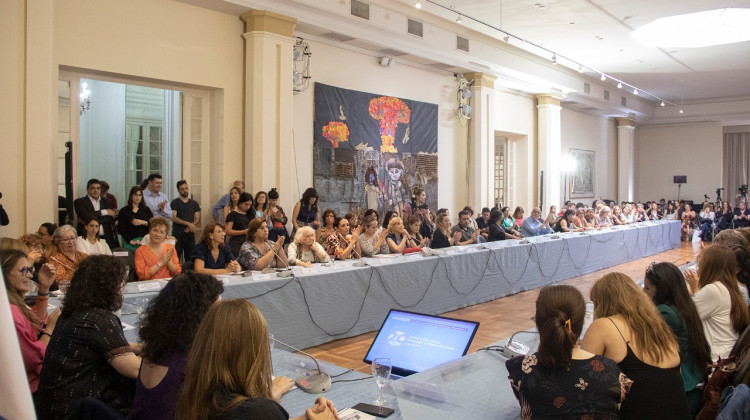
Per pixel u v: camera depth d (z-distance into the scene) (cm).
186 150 669
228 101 672
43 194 503
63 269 379
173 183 880
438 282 572
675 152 1762
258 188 669
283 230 645
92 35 558
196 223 655
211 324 131
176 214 638
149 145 904
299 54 737
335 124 807
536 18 877
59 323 198
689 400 230
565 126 1429
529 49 1067
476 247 661
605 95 1428
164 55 612
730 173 1811
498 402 189
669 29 958
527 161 1247
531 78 1123
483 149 1030
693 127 1733
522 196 1253
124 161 884
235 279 411
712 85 1447
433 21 877
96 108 862
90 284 198
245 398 125
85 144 852
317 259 526
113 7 572
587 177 1533
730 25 930
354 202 837
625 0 793
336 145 809
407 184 925
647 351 188
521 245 710
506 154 1265
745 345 216
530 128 1252
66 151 525
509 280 685
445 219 705
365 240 595
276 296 416
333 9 719
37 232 460
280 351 245
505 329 524
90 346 193
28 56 494
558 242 792
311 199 697
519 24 912
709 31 961
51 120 514
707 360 235
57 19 535
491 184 1054
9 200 487
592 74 1298
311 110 779
